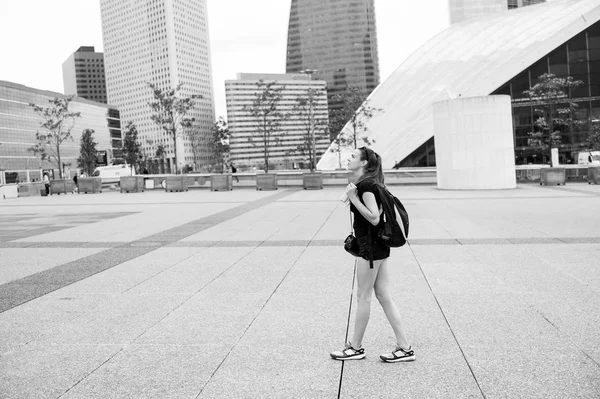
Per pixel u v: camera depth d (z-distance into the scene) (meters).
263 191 31.33
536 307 5.91
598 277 7.27
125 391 4.04
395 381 4.09
